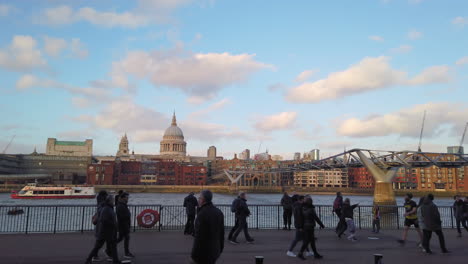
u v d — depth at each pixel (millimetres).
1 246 17469
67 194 139000
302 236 16141
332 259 15844
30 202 120375
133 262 14719
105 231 13945
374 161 85750
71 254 16047
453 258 16219
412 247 18984
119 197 15984
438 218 17328
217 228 9602
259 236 22125
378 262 13609
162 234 22125
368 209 73938
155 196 186250
